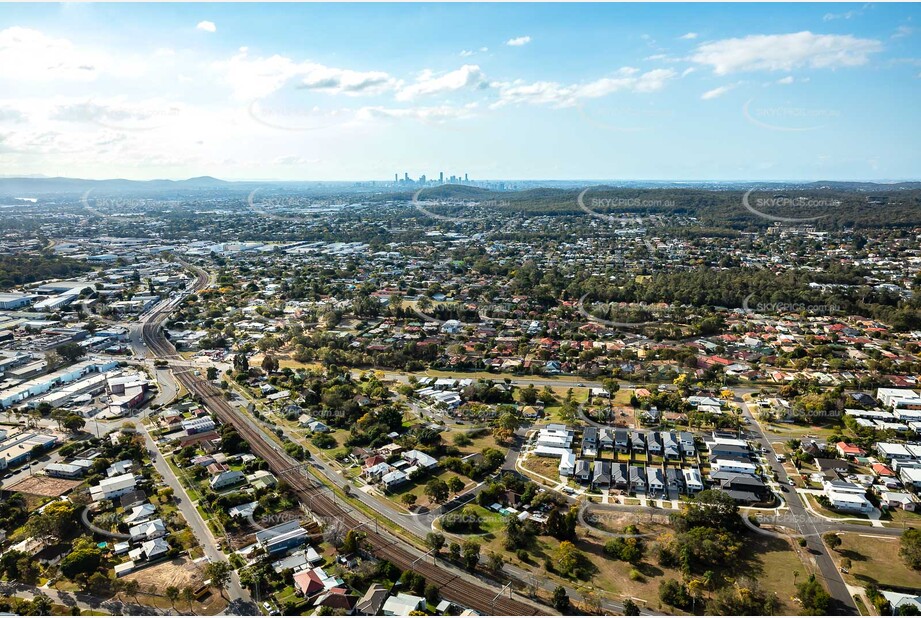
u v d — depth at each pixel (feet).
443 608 264.72
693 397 502.79
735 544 302.25
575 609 266.16
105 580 282.56
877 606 261.03
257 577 278.05
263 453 420.77
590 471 380.78
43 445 419.74
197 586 279.69
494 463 390.83
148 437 443.73
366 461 400.47
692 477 371.76
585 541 315.17
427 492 352.90
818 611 257.75
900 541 308.60
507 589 279.90
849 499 341.82
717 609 264.52
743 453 396.37
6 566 287.89
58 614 260.21
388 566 286.66
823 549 306.76
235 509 340.59
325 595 270.67
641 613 263.49
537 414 481.87
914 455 387.34
